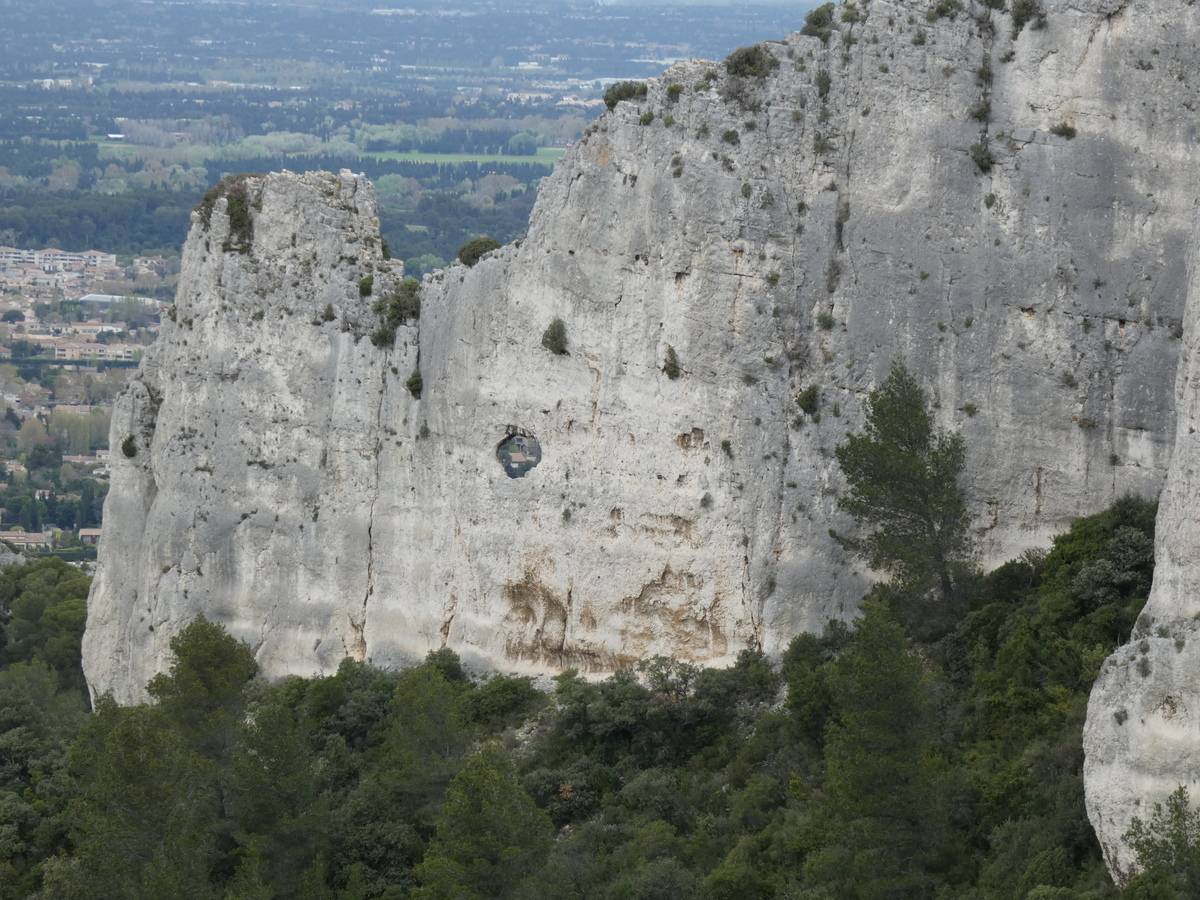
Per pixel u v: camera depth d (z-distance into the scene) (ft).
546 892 324.60
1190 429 292.40
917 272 379.14
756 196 387.14
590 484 403.54
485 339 416.26
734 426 388.16
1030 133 373.61
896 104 382.01
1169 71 366.43
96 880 348.18
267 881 353.51
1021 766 315.58
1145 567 342.03
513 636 414.41
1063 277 370.73
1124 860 281.74
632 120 398.21
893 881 304.71
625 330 399.03
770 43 392.27
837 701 330.13
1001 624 353.92
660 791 361.92
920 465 363.76
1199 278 296.51
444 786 370.94
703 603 390.63
